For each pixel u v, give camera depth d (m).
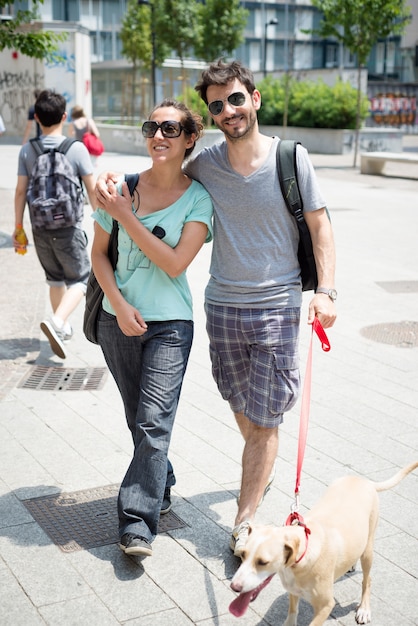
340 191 18.56
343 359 6.48
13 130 31.38
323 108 32.03
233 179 3.57
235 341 3.68
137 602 3.18
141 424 3.49
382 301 8.38
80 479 4.26
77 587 3.27
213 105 3.49
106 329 3.69
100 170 20.70
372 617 3.12
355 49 25.39
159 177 3.56
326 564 2.73
